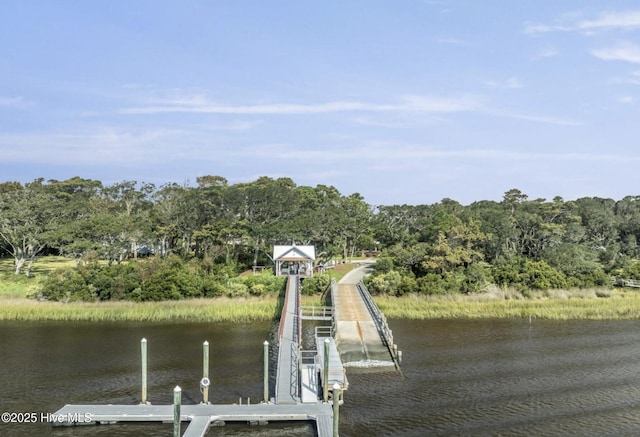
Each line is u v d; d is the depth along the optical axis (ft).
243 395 122.93
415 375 138.72
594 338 179.93
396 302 224.33
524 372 142.51
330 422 104.32
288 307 193.16
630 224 405.59
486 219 332.19
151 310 206.59
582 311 214.28
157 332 183.93
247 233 293.84
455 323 201.57
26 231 272.72
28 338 174.70
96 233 270.46
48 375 137.59
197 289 231.09
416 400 121.19
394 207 426.10
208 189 319.68
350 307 203.92
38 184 411.54
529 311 214.07
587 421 111.14
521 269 262.06
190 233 313.73
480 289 242.99
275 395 116.57
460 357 156.15
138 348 164.04
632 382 135.54
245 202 314.35
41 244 281.95
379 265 276.62
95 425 105.50
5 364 146.92
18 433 102.63
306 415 107.45
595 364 150.51
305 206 377.50
